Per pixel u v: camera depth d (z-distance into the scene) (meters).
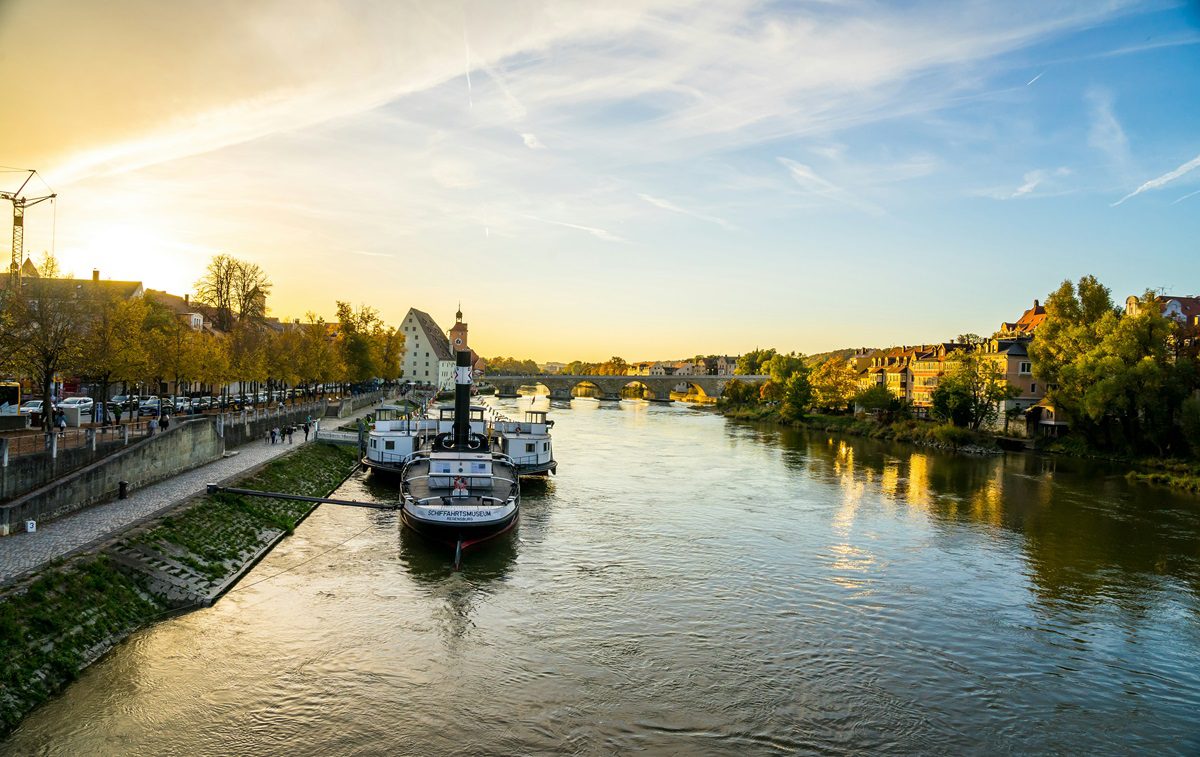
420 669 24.12
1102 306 92.69
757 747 20.38
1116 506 55.69
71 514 31.19
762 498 56.44
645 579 34.53
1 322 40.78
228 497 38.69
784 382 162.00
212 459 48.59
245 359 73.06
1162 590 34.91
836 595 33.12
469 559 36.62
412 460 50.91
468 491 42.88
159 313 74.94
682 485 61.84
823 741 20.81
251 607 28.41
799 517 49.34
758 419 150.62
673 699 22.83
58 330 42.50
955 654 27.09
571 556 38.09
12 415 41.69
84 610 23.41
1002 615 31.20
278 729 20.08
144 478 38.25
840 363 144.88
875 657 26.58
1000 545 42.78
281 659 24.17
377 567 34.62
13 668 19.72
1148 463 77.94
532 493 55.94
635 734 20.73
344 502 41.75
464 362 50.25
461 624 28.14
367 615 28.47
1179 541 44.28
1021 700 23.77
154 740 19.11
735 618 29.86
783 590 33.56
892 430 110.88
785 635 28.25
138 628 24.97
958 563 38.81
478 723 20.95
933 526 47.53
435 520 37.12
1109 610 32.09
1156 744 21.47
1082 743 21.39
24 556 24.61
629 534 43.19
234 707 21.03
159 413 63.66
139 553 28.17
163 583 27.52
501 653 25.70
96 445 36.09
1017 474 73.06
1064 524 48.75
